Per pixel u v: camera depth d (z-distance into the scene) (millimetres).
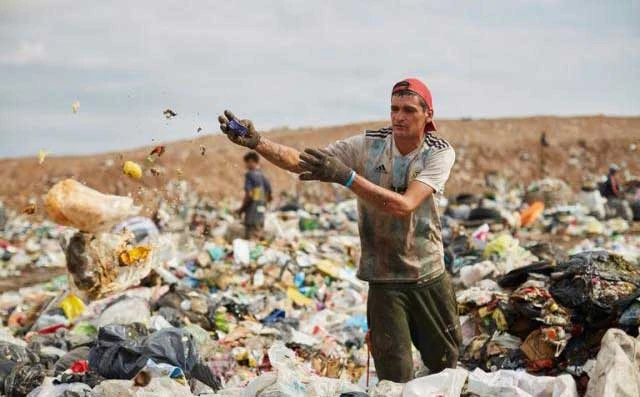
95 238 5309
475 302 7004
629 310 5895
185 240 12508
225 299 8898
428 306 5324
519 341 6555
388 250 5219
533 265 7238
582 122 52469
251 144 4836
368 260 5297
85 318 8344
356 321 8844
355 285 11102
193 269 11328
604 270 6297
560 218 18125
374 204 4742
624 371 4906
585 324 6164
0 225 23688
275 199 31734
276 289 10672
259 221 14828
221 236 15289
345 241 13922
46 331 8164
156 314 8055
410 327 5426
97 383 5625
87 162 39781
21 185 37281
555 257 9703
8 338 6914
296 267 11336
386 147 5164
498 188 36438
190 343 5938
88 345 6816
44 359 6664
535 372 6168
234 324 8453
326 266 11414
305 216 19828
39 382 5875
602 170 45344
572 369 5934
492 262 9180
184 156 40250
